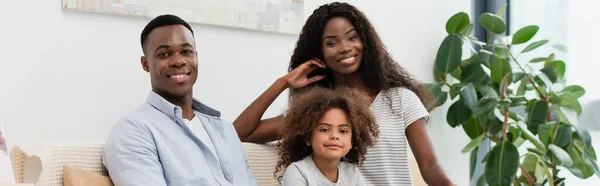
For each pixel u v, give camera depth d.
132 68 2.65
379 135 2.34
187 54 2.14
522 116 3.82
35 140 2.40
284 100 3.11
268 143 2.56
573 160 3.43
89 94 2.53
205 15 2.78
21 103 2.37
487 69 3.54
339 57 2.40
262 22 2.97
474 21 4.05
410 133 2.37
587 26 3.76
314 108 2.19
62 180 1.94
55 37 2.44
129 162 1.91
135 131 1.96
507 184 3.16
